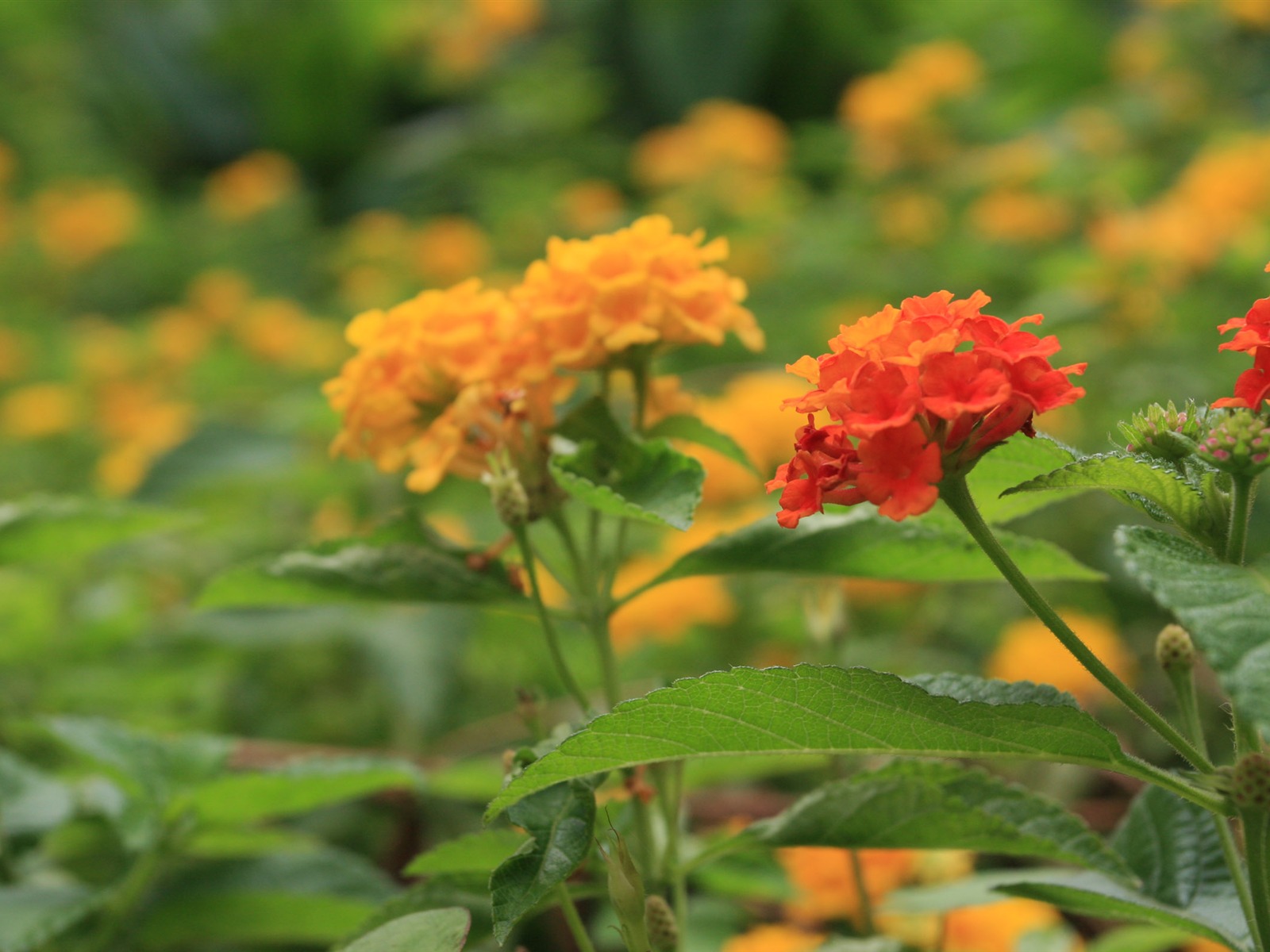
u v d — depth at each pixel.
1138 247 0.98
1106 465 0.47
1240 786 0.46
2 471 1.42
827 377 0.47
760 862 0.60
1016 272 1.24
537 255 1.74
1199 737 0.49
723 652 0.91
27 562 0.62
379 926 0.52
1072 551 0.90
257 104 2.80
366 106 2.70
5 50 2.74
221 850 0.62
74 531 0.61
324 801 0.59
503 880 0.48
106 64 2.82
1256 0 1.46
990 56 1.86
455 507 1.02
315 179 2.71
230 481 0.98
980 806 0.52
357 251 1.78
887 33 2.37
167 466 0.99
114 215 2.01
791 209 1.57
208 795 0.57
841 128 2.15
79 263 2.06
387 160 2.48
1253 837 0.47
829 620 0.61
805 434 0.47
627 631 0.85
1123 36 1.77
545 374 0.53
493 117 2.39
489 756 0.65
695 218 1.60
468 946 0.52
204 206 2.32
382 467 0.54
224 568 1.03
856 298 1.31
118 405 1.46
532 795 0.49
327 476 1.00
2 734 0.69
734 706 0.47
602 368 0.54
